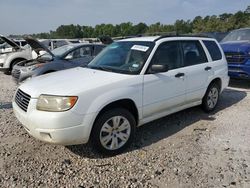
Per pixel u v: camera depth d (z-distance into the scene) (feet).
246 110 20.30
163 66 14.26
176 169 12.05
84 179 11.35
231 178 11.35
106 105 12.72
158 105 15.14
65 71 15.76
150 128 16.83
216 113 19.65
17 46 42.22
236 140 14.94
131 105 14.06
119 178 11.41
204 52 18.76
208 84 18.69
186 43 17.54
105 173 11.79
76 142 12.30
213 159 12.89
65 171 11.95
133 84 13.73
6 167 12.23
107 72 14.51
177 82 16.05
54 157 13.16
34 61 29.14
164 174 11.68
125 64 15.15
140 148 14.12
